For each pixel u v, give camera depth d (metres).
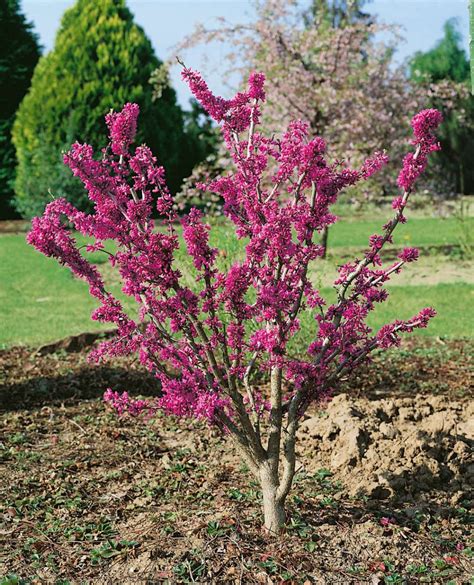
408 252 3.65
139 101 21.41
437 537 3.74
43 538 3.84
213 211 13.32
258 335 3.50
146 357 3.69
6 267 15.30
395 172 15.77
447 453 4.40
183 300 3.55
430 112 3.52
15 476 4.63
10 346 8.20
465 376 6.59
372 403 5.06
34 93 21.69
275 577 3.39
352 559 3.55
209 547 3.61
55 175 21.08
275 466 3.73
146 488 4.41
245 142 3.86
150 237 3.46
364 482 4.23
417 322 3.68
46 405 6.06
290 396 3.98
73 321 9.83
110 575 3.47
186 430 5.48
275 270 3.59
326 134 14.83
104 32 21.25
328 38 14.66
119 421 5.66
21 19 28.88
